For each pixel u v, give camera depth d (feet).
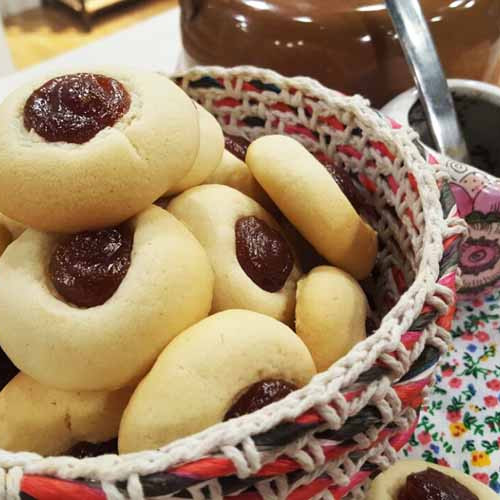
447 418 0.78
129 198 0.57
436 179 0.64
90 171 0.55
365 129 0.71
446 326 0.53
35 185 0.56
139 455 0.45
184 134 0.60
